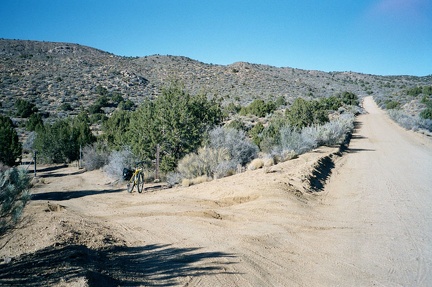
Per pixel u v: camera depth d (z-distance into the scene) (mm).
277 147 23672
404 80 173250
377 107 90562
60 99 71375
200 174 17828
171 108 20781
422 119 47125
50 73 95062
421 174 17531
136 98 79688
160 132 20406
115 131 30703
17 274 5020
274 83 121125
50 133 30922
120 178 19578
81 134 31953
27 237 7449
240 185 13539
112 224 9266
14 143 25938
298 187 13094
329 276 6180
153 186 17484
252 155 20922
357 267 6621
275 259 6809
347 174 17531
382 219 9906
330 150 24891
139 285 5188
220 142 20438
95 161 26281
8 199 5820
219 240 7770
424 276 6289
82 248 6578
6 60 104438
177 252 6938
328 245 7762
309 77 158750
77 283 4648
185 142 20281
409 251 7488
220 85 109188
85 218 9836
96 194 15852
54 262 5578
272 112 57781
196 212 10203
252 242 7680
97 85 88125
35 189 17078
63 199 14789
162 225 9031
